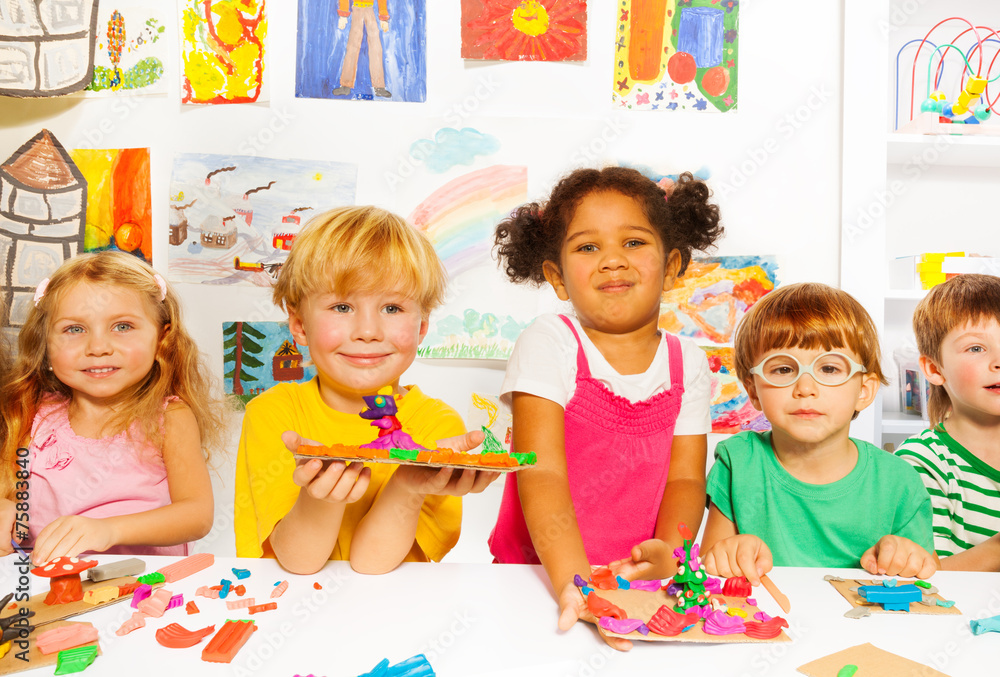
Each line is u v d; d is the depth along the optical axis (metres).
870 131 1.35
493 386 1.40
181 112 1.39
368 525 0.62
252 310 1.40
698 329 1.40
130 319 0.98
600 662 0.46
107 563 0.64
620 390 0.85
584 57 1.37
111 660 0.46
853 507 0.87
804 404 0.84
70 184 1.40
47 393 1.04
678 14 1.38
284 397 0.89
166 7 1.38
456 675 0.44
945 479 1.05
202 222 1.39
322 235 0.80
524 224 1.05
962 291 1.06
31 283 1.40
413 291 0.82
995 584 0.62
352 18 1.37
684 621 0.50
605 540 0.86
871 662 0.46
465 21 1.37
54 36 1.37
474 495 1.43
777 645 0.49
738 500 0.90
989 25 1.50
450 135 1.39
